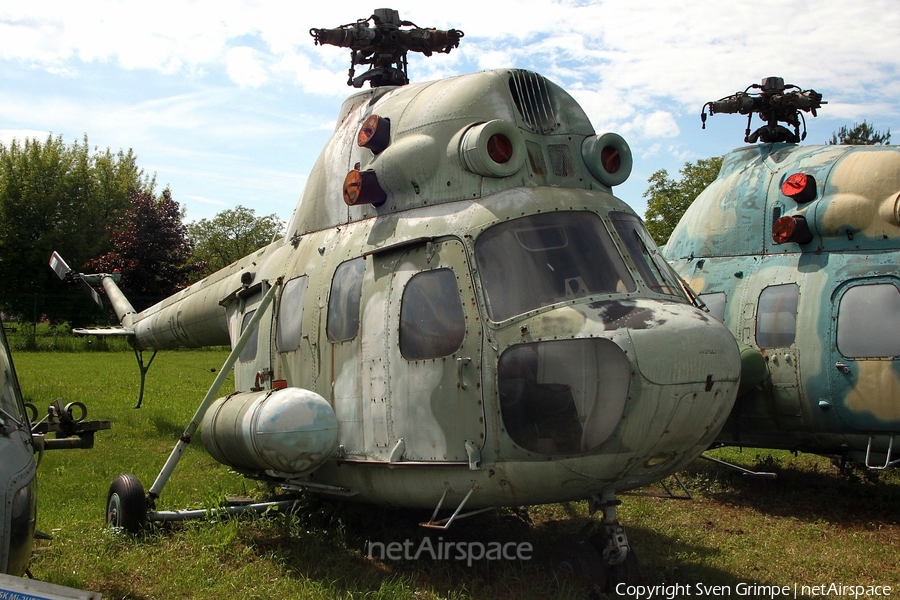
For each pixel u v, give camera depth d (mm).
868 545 7285
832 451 8969
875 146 9320
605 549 5773
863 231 8711
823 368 8633
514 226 5926
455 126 6473
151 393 17344
